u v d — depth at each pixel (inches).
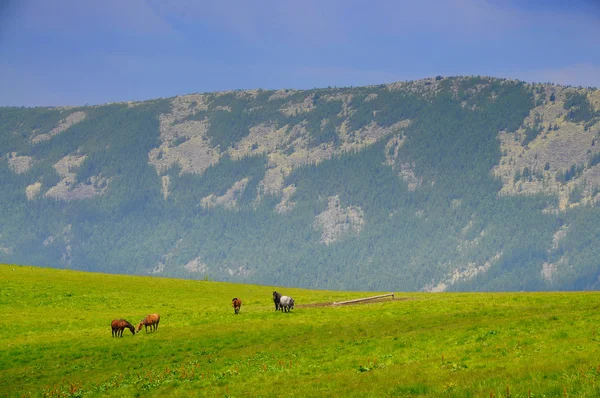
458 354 1549.0
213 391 1457.9
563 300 2500.0
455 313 2333.9
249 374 1600.6
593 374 1136.8
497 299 2694.4
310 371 1566.2
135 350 2103.8
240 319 2576.3
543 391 1048.8
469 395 1078.4
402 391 1188.5
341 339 1962.4
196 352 2012.8
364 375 1416.1
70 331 2546.8
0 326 2667.3
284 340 2078.0
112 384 1672.0
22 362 2058.3
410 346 1737.2
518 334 1689.2
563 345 1492.4
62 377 1834.4
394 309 2571.4
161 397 1477.6
